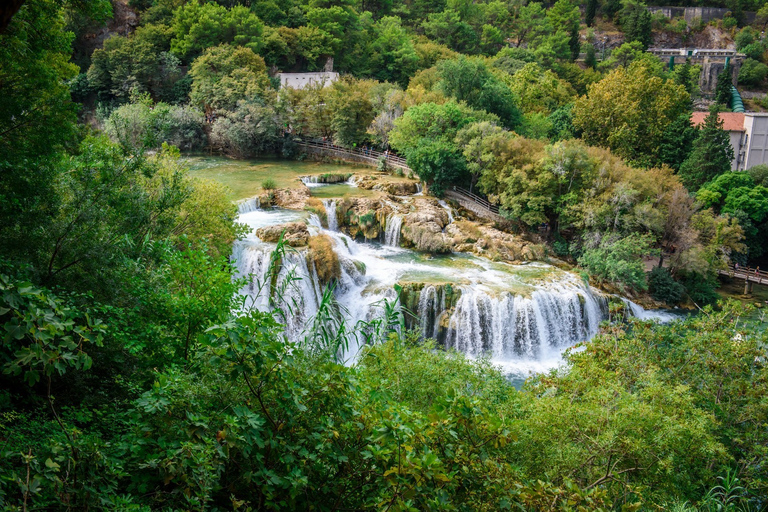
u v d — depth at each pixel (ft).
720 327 68.44
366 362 53.83
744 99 499.51
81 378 40.60
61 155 62.59
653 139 249.96
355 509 30.91
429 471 26.89
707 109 440.86
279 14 352.08
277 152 253.44
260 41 304.50
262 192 176.14
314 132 251.80
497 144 188.03
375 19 461.78
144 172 66.49
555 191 185.37
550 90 302.04
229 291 47.85
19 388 39.50
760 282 177.99
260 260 131.13
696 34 580.30
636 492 42.39
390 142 216.33
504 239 170.71
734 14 597.52
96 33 303.07
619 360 66.44
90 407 39.24
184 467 27.14
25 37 54.70
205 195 109.09
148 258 55.88
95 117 254.06
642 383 59.52
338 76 300.20
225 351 28.94
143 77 273.13
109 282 47.70
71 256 48.47
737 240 188.14
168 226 68.95
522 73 308.81
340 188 199.11
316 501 29.94
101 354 42.22
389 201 181.06
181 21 300.81
